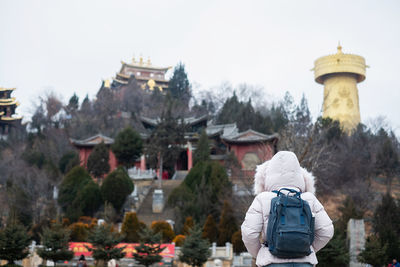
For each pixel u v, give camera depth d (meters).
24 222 36.84
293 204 3.33
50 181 44.47
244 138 59.91
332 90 84.25
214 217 38.16
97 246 23.36
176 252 27.12
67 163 59.72
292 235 3.15
